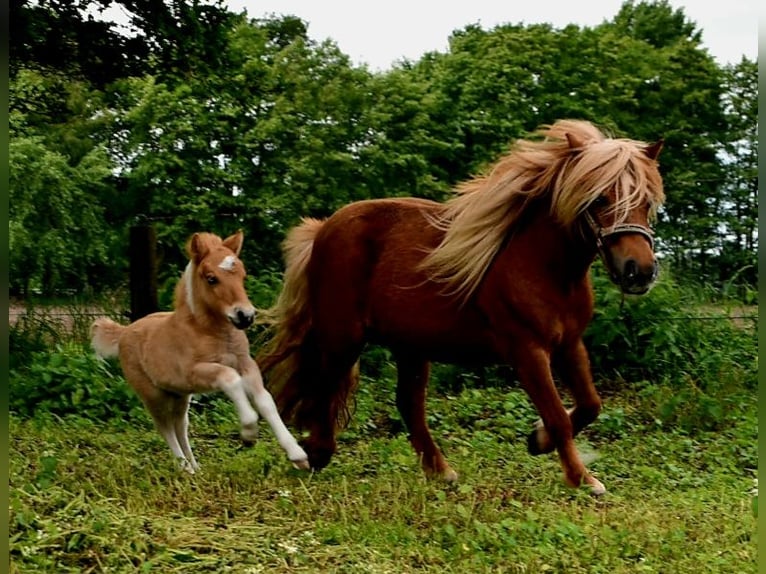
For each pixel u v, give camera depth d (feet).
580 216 19.22
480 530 16.57
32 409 28.50
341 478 21.03
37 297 36.78
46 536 15.30
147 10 32.07
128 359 22.88
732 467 23.32
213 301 21.04
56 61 33.88
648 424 29.27
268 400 21.30
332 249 22.26
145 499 18.53
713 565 15.42
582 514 18.19
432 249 21.03
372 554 15.80
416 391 22.61
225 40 34.22
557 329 19.93
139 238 31.09
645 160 19.21
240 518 17.79
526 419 28.63
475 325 20.67
